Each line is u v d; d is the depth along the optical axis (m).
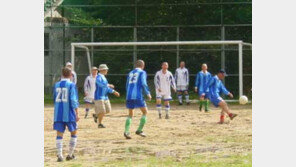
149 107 36.78
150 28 43.00
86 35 43.41
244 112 31.53
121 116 30.06
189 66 42.16
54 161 16.09
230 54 41.75
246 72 41.75
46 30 43.25
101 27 43.09
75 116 16.28
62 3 50.69
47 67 43.12
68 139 20.77
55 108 16.25
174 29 42.75
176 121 26.89
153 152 17.39
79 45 35.88
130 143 19.50
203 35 42.41
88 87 28.83
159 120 27.47
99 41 44.38
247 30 41.88
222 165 14.75
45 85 43.00
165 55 42.41
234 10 46.84
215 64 41.88
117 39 44.44
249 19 46.72
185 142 19.52
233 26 41.72
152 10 47.75
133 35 43.81
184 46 42.28
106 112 24.38
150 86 42.22
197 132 22.30
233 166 14.52
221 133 21.91
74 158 16.41
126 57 42.59
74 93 16.19
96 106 24.16
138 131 21.02
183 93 41.75
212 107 36.25
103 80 24.00
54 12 48.53
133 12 48.81
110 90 24.31
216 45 42.00
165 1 47.62
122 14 49.16
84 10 50.47
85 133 22.36
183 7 46.88
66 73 16.33
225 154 16.78
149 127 24.27
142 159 16.09
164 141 19.86
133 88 20.91
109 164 15.35
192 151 17.47
